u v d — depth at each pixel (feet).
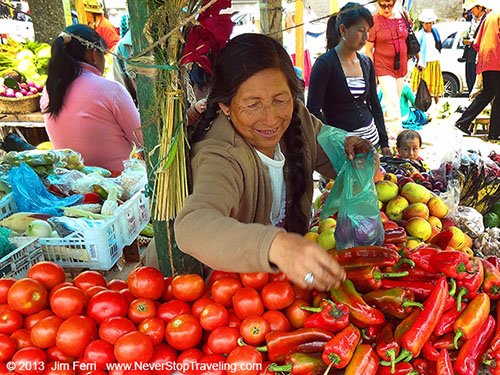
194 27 4.64
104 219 6.63
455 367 3.97
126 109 9.56
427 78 26.53
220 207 4.28
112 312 4.30
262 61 4.54
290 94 4.77
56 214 7.19
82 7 19.31
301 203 6.11
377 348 3.89
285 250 3.45
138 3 4.49
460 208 8.10
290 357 3.90
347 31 10.52
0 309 4.43
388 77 18.99
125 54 14.39
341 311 3.96
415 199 7.07
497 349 4.01
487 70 21.38
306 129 6.14
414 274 4.37
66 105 9.39
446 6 32.55
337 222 5.02
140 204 7.47
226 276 4.57
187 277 4.46
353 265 4.37
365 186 5.01
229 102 4.79
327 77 10.69
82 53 9.43
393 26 18.53
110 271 7.04
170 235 5.14
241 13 22.82
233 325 4.24
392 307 4.07
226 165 4.65
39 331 4.19
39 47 15.78
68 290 4.36
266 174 5.16
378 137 11.99
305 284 3.43
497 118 21.80
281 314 4.21
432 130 24.13
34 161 7.95
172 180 4.85
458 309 4.07
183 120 4.84
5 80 14.08
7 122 14.05
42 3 16.22
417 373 3.99
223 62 4.69
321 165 6.49
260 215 5.28
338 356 3.73
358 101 11.05
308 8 25.43
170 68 4.52
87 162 9.77
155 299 4.52
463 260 4.14
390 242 5.40
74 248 6.38
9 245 5.98
